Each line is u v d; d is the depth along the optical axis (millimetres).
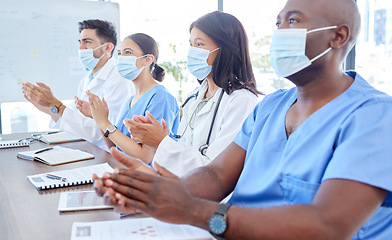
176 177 1087
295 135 998
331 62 973
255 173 1068
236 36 1635
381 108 886
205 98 1793
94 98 2059
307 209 778
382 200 812
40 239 934
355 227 770
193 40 1692
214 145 1527
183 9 3938
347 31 951
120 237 874
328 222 757
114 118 2664
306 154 950
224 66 1631
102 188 835
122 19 4121
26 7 3787
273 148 1055
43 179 1429
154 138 1567
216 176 1140
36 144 2293
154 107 2229
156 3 3939
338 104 960
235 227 787
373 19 3139
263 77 3910
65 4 3914
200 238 871
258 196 1027
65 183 1364
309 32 956
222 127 1570
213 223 798
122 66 2301
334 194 789
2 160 1817
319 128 951
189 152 1518
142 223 964
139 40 2309
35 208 1146
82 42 2807
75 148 2127
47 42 3891
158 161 1530
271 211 792
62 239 931
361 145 829
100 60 2846
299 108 1049
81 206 1130
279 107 1124
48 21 3873
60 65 3959
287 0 1020
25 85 2383
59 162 1715
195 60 1688
